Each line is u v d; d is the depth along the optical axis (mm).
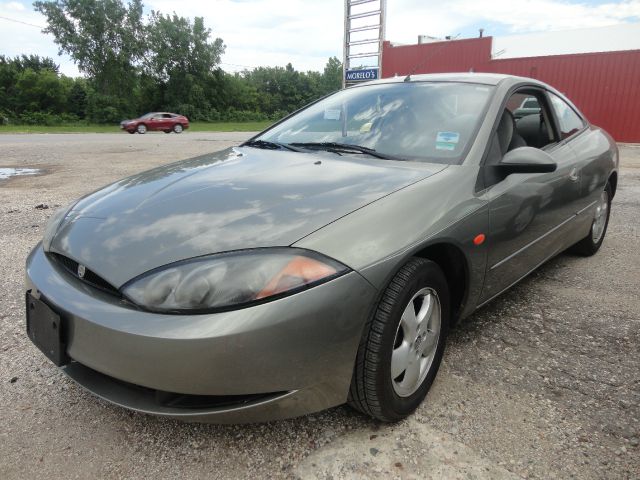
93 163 10727
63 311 1766
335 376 1731
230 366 1562
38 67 71750
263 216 1834
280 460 1831
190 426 2021
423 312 2047
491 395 2205
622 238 4762
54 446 1906
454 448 1880
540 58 17516
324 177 2197
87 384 1815
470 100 2746
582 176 3389
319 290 1634
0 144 16766
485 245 2301
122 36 58656
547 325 2883
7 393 2223
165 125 31672
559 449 1870
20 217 5422
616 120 16484
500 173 2416
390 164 2373
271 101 84500
